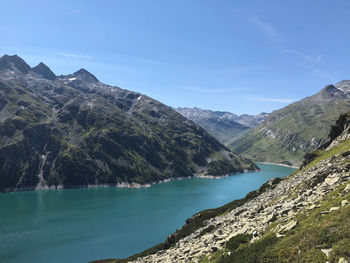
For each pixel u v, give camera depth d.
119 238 112.38
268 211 31.67
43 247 103.50
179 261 31.39
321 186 28.88
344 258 14.89
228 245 26.06
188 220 74.62
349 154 38.38
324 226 18.59
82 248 101.62
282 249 19.27
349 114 78.44
